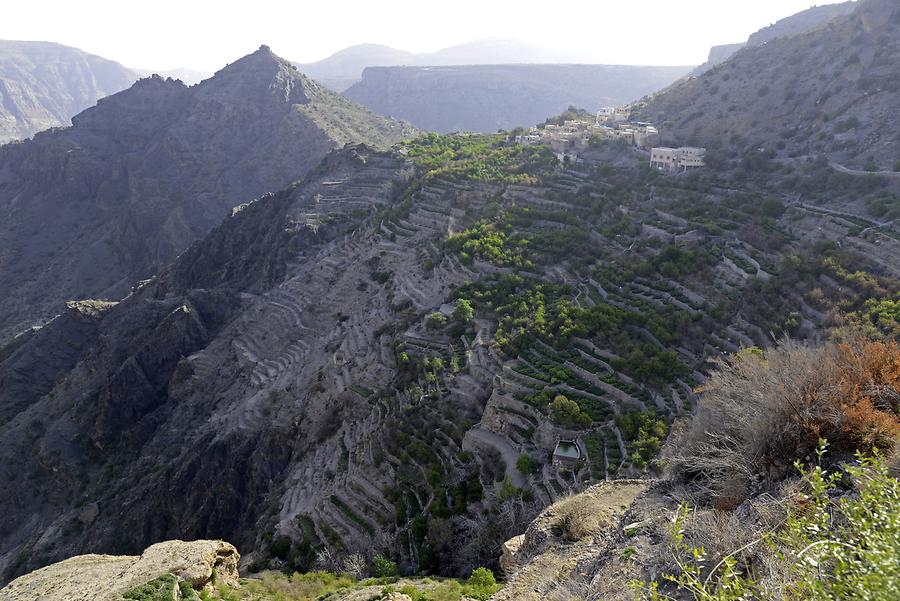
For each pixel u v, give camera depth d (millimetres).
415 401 65750
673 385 57188
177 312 119688
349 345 89438
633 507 26797
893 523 12047
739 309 67375
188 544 42344
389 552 49500
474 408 63156
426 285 93562
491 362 67062
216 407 99000
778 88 133750
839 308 60875
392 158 156875
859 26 131250
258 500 75875
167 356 116188
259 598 41219
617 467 46844
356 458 64688
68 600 38406
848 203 83688
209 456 83750
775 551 14633
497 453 54500
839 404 21844
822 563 13156
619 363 59938
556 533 31125
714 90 152625
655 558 21359
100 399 111000
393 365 77312
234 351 108500
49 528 91812
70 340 141375
